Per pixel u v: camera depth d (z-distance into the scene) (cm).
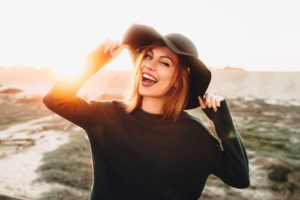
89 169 1033
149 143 122
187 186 124
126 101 140
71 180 919
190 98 144
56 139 1501
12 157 1201
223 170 131
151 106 133
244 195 871
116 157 122
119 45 124
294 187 913
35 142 1445
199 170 126
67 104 114
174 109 131
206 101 137
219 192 893
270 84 7025
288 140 1666
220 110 134
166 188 120
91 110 126
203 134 131
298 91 5956
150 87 129
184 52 130
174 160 121
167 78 129
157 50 131
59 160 1111
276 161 1169
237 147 130
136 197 121
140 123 127
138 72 136
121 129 125
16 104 3195
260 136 1786
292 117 2742
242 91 6359
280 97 5472
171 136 125
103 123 125
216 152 132
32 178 952
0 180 925
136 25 130
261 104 4019
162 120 128
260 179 1005
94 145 126
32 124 2006
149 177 119
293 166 1089
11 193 820
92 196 129
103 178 124
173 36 135
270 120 2528
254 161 1218
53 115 2422
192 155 124
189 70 144
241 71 9125
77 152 1240
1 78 6850
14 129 1848
